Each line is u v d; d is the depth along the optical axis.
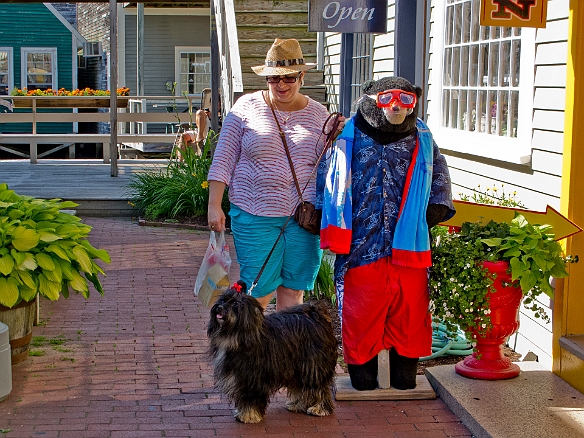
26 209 5.22
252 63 11.39
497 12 4.62
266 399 4.30
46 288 4.90
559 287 4.80
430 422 4.39
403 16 5.70
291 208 4.70
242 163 4.78
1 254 4.79
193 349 5.57
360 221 4.48
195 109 21.16
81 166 15.36
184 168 11.61
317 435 4.19
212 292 4.57
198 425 4.28
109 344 5.65
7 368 4.52
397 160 4.44
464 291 4.49
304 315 4.37
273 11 11.77
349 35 10.35
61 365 5.19
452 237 4.69
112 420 4.32
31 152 15.78
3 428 4.18
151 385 4.87
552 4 5.15
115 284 7.42
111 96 13.47
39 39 23.44
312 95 11.63
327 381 4.41
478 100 6.50
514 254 4.44
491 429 4.07
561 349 4.80
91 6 27.73
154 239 9.66
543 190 5.27
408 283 4.49
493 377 4.74
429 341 4.68
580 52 4.58
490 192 6.10
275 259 4.76
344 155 4.44
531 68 5.43
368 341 4.59
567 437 3.99
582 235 4.72
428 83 7.55
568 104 4.68
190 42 23.17
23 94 17.72
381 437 4.18
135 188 11.78
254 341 4.01
